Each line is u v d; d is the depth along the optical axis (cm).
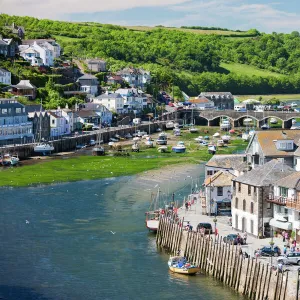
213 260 14312
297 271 12088
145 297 13238
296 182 15075
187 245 15425
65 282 14162
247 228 16162
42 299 13238
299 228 14975
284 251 13812
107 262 15412
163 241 16675
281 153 18688
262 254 13888
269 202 15662
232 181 16775
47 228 18438
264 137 19125
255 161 19050
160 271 14725
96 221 19275
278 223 15388
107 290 13662
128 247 16612
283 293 12044
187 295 13262
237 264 13425
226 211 18512
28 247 16600
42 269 14975
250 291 12875
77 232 18012
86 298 13275
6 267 15100
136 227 18588
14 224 18862
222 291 13412
